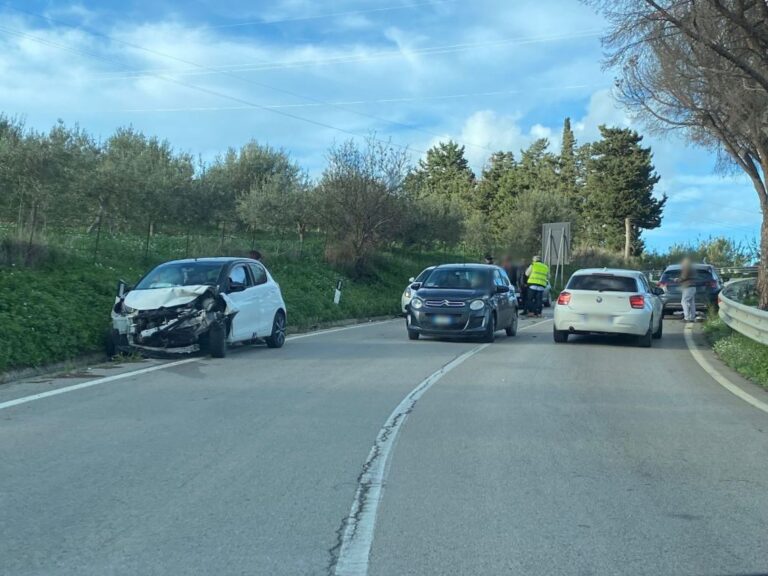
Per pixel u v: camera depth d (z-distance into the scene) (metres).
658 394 10.90
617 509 5.84
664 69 18.11
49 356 12.12
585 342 17.92
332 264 29.83
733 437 8.25
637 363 14.29
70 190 19.23
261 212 29.94
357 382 11.35
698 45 16.72
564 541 5.18
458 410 9.41
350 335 18.94
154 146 30.55
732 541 5.22
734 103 17.45
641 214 62.97
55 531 5.25
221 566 4.71
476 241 50.34
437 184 81.12
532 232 48.97
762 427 8.77
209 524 5.41
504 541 5.16
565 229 34.16
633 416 9.30
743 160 22.45
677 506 5.94
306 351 15.14
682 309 26.73
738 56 16.08
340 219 30.50
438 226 41.12
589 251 54.66
